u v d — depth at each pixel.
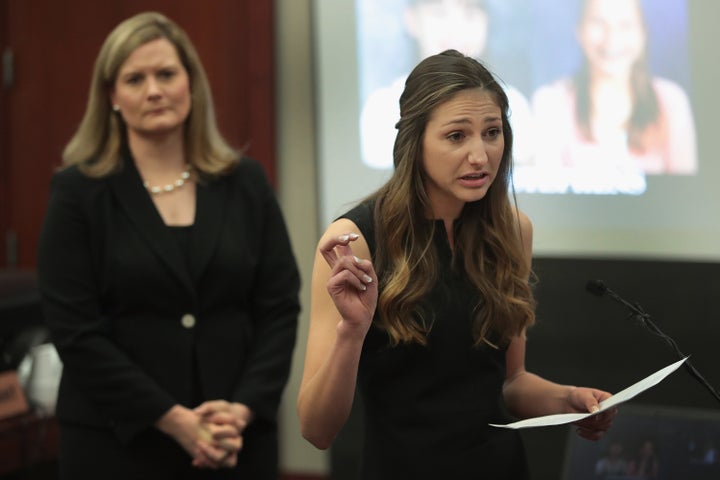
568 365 12.91
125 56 8.02
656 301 12.59
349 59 13.54
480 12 12.97
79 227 7.83
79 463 7.75
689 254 12.49
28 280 9.98
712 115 12.30
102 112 8.25
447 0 13.08
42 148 15.16
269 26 13.93
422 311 5.66
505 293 5.88
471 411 5.73
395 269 5.61
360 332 5.22
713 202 12.36
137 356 7.82
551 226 12.88
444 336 5.70
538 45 12.77
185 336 7.87
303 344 14.20
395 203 5.64
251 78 14.04
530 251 6.47
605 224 12.73
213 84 14.27
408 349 5.67
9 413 9.34
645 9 12.42
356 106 13.55
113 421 7.68
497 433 5.86
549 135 12.81
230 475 7.94
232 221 8.19
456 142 5.42
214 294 7.99
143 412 7.58
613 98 12.59
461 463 5.66
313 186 14.08
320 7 13.60
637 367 12.66
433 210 5.82
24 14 15.05
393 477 5.71
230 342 8.05
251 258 8.20
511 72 12.88
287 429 14.34
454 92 5.39
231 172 8.39
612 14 12.52
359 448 13.59
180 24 14.37
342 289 5.15
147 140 8.20
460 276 5.83
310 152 14.05
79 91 14.94
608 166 12.67
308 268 14.19
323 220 13.75
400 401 5.72
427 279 5.64
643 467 10.17
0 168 15.33
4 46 15.15
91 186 7.91
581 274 12.82
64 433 7.85
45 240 7.85
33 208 15.30
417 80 5.56
